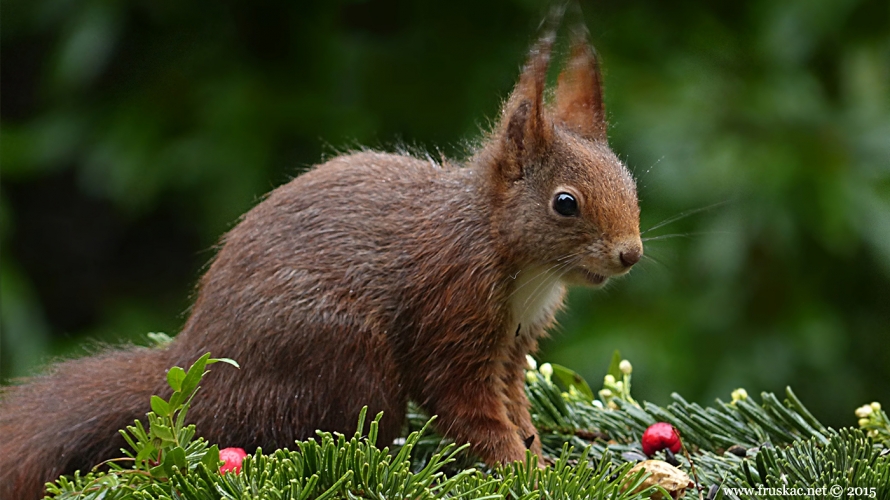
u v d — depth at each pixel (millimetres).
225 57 12484
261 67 12508
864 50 12750
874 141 11953
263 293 6195
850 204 11531
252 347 6145
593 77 6902
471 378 6504
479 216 6500
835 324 11641
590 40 6898
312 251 6316
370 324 6328
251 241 6383
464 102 12242
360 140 11977
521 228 6441
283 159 12047
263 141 11961
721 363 11305
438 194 6602
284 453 4859
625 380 7250
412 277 6406
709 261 11320
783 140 11992
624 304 11641
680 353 11266
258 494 4441
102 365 6430
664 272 11531
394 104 12336
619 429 6699
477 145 7129
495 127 6840
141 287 14031
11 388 6391
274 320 6145
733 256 11344
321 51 12453
